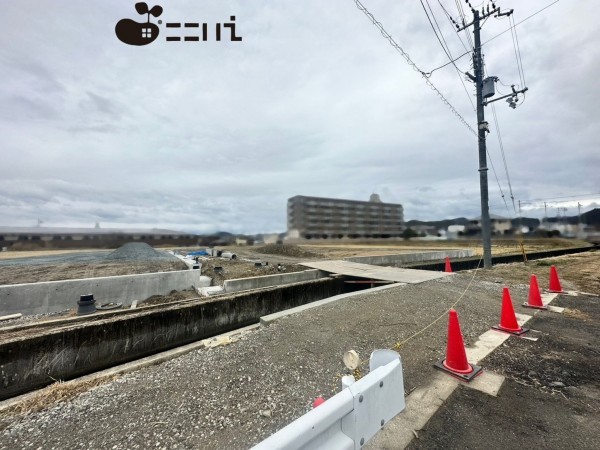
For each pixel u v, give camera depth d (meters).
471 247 26.50
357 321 5.17
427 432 2.28
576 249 27.08
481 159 11.86
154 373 3.68
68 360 5.98
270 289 9.84
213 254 25.31
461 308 5.83
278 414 2.65
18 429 2.71
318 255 21.81
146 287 11.25
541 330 4.58
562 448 2.09
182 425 2.55
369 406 1.61
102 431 2.55
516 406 2.62
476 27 11.78
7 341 5.46
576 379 3.10
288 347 4.18
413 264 15.91
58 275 13.10
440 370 3.32
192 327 7.80
